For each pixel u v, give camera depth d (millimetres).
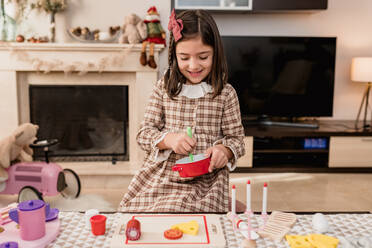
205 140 1198
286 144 3393
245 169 3248
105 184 2977
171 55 1195
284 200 2600
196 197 1129
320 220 938
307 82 3443
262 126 3438
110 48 2930
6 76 2953
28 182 2396
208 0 3152
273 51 3381
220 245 837
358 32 3598
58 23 3121
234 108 1249
